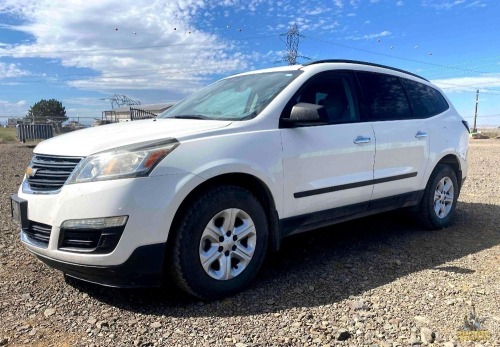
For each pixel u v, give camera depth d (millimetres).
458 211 6469
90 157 3080
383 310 3170
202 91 4914
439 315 3090
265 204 3691
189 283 3168
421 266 4102
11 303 3221
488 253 4488
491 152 19484
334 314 3111
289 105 3832
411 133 4848
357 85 4504
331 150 3984
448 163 5598
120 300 3309
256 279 3760
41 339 2744
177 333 2838
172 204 3043
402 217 5707
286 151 3660
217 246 3318
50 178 3256
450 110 5695
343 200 4152
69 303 3248
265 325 2947
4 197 7262
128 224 2943
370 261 4238
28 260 4121
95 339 2754
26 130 24719
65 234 3066
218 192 3279
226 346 2689
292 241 4879
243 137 3457
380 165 4492
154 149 3066
